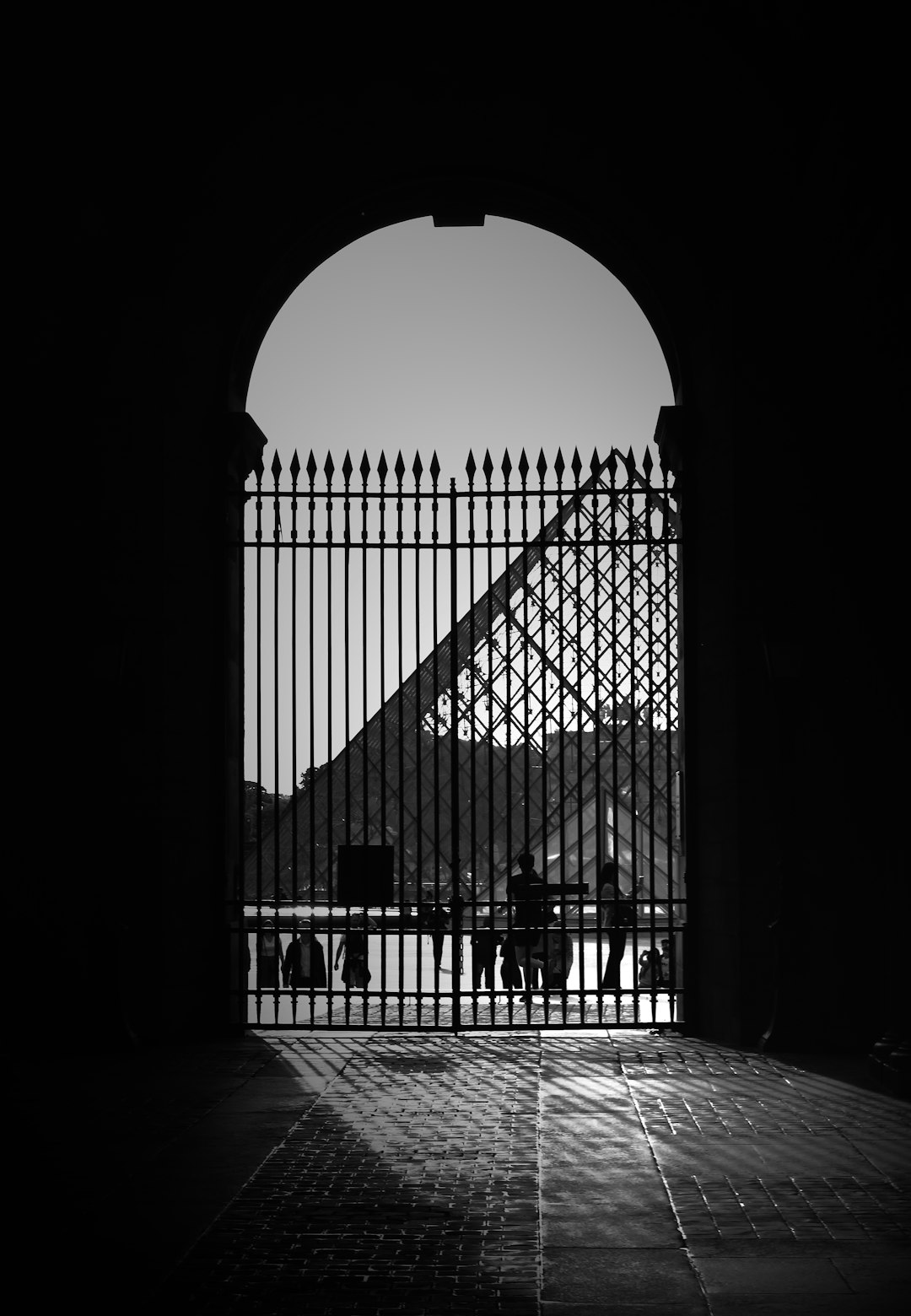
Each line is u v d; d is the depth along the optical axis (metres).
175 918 11.65
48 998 11.27
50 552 11.65
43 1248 5.67
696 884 12.05
